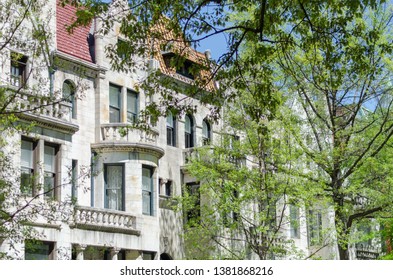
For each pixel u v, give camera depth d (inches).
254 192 1331.2
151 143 1542.8
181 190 1712.6
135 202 1485.0
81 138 1470.2
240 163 1592.0
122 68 895.1
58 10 1517.0
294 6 882.8
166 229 1624.0
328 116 1437.0
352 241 1332.4
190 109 918.4
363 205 1611.7
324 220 1718.8
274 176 1347.2
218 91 910.4
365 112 1577.3
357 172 1400.1
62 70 1438.2
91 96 1513.3
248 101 1379.2
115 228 1421.0
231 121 1429.6
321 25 890.7
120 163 1496.1
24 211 1058.1
